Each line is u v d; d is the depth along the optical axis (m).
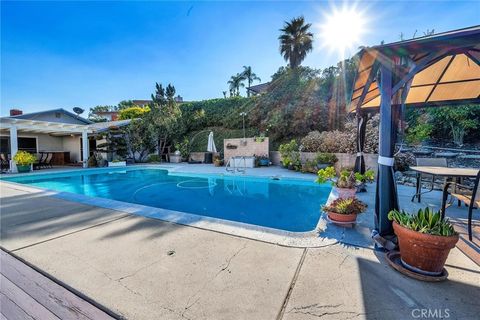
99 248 2.93
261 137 12.98
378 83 3.20
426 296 1.93
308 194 7.16
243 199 6.86
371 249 2.79
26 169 11.51
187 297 1.98
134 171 13.13
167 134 17.09
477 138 8.44
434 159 5.42
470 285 2.07
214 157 14.52
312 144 10.66
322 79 14.13
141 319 1.76
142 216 4.18
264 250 2.80
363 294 1.96
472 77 4.45
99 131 15.10
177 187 8.78
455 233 2.16
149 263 2.55
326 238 3.12
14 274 2.40
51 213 4.41
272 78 18.09
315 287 2.07
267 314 1.77
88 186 9.34
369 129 9.12
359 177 4.60
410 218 2.40
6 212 4.50
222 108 17.98
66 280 2.27
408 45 2.56
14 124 11.48
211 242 3.04
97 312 1.85
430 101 5.59
